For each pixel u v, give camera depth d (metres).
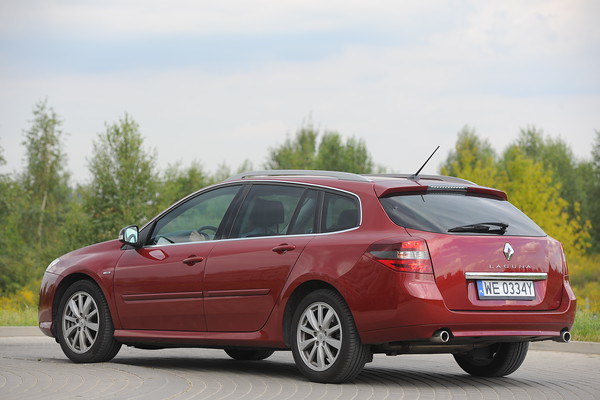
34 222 100.50
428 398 8.74
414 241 9.16
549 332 9.73
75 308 11.94
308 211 10.11
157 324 11.12
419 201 9.66
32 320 19.77
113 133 70.88
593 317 18.48
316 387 9.38
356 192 9.83
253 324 10.18
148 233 11.50
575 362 13.16
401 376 10.82
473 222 9.60
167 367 11.56
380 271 9.16
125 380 9.83
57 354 13.49
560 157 98.06
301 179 10.41
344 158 89.19
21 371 10.66
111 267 11.62
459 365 11.18
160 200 72.38
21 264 75.44
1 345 15.34
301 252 9.84
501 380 10.62
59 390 8.98
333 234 9.75
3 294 74.31
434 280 9.09
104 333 11.62
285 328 9.96
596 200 91.44
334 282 9.45
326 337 9.59
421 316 8.98
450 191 9.94
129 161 70.69
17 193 81.12
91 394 8.68
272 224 10.36
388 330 9.12
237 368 11.49
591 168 94.00
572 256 55.72
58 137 111.12
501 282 9.45
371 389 9.32
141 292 11.25
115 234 70.56
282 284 9.91
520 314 9.45
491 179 56.41
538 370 11.97
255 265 10.17
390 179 10.15
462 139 95.38
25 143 110.62
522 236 9.78
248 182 10.87
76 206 73.25
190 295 10.73
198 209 11.14
